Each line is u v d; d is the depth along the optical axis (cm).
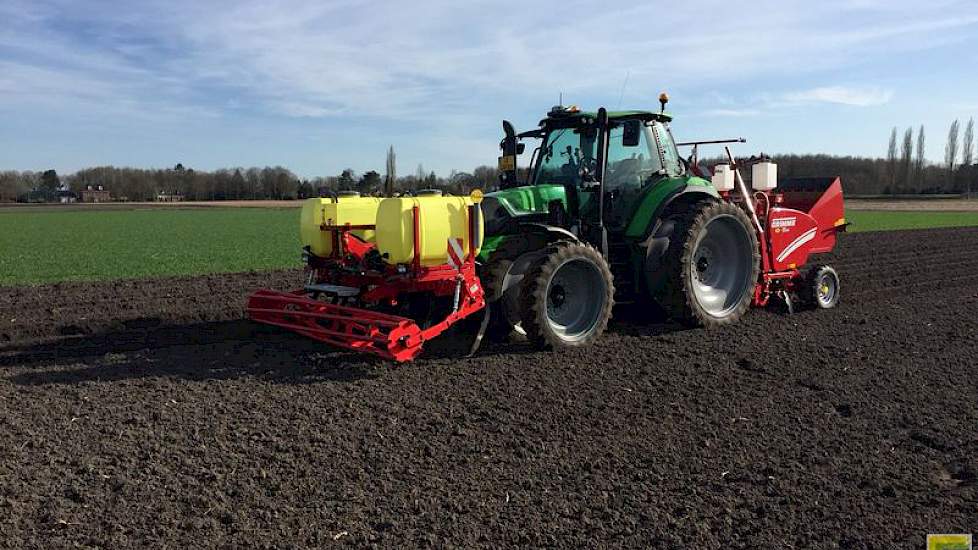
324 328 702
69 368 656
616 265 806
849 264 1519
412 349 638
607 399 567
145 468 432
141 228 3516
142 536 353
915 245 1988
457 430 495
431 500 392
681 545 347
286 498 394
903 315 909
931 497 399
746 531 361
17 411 534
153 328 841
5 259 1816
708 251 851
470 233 674
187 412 532
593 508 385
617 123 798
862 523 369
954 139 9256
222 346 743
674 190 793
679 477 425
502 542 350
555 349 707
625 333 800
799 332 806
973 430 501
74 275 1427
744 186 885
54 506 383
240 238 2747
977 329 824
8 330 816
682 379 623
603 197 785
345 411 535
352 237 749
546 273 683
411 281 655
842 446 472
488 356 695
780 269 915
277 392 582
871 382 616
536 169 852
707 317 812
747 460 450
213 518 372
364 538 352
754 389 596
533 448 466
